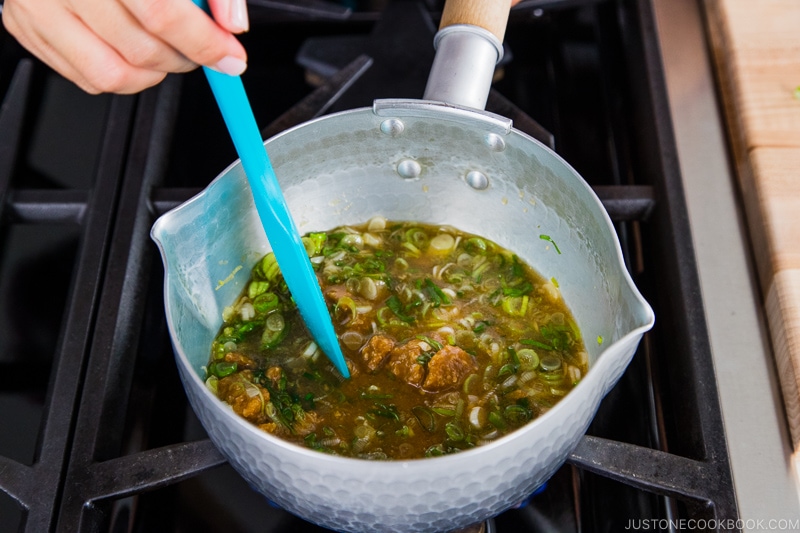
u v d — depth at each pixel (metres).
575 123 0.58
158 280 0.51
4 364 0.51
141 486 0.42
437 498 0.38
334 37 0.59
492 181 0.48
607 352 0.37
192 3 0.39
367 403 0.44
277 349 0.46
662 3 0.61
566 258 0.47
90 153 0.58
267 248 0.49
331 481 0.37
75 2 0.41
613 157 0.56
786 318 0.47
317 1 0.61
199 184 0.56
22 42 0.47
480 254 0.50
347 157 0.47
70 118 0.60
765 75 0.56
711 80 0.58
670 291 0.48
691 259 0.48
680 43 0.59
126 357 0.47
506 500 0.39
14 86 0.56
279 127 0.54
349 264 0.49
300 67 0.61
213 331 0.47
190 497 0.46
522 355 0.46
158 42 0.42
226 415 0.37
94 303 0.48
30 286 0.54
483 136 0.45
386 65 0.57
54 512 0.42
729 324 0.49
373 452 0.43
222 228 0.45
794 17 0.58
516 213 0.48
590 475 0.46
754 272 0.52
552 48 0.61
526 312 0.48
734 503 0.42
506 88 0.60
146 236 0.51
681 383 0.46
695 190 0.53
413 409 0.44
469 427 0.44
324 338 0.45
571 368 0.45
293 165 0.47
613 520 0.45
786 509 0.43
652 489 0.42
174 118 0.55
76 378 0.45
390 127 0.46
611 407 0.48
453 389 0.45
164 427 0.48
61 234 0.56
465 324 0.47
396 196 0.50
